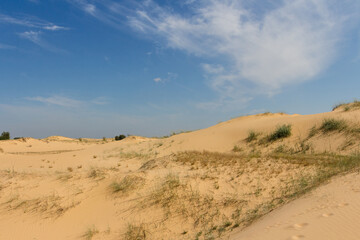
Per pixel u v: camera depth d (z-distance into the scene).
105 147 25.00
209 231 5.96
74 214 7.64
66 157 21.27
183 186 8.28
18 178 11.37
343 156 11.12
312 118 17.69
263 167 9.71
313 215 4.65
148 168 11.55
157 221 6.71
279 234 4.07
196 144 19.25
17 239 6.79
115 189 8.66
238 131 19.67
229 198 7.46
